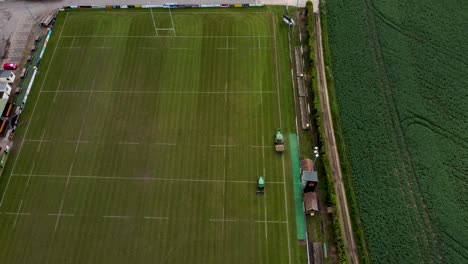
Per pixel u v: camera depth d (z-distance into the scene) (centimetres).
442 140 6525
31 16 8431
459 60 7456
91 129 6800
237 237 5688
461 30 7850
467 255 5497
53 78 7450
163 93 7194
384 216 5841
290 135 6619
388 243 5612
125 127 6806
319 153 6322
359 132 6644
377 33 7881
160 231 5762
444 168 6244
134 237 5725
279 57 7550
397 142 6531
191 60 7606
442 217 5800
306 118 6750
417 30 7881
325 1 8438
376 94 7062
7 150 6556
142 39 7950
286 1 8394
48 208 6009
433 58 7488
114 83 7356
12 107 7069
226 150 6500
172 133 6712
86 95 7212
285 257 5512
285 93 7088
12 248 5669
